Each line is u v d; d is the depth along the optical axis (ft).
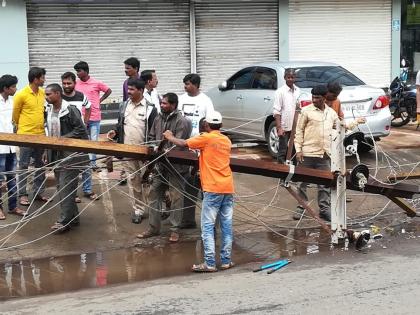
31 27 45.16
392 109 48.60
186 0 48.93
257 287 18.98
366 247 23.30
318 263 21.42
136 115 25.57
